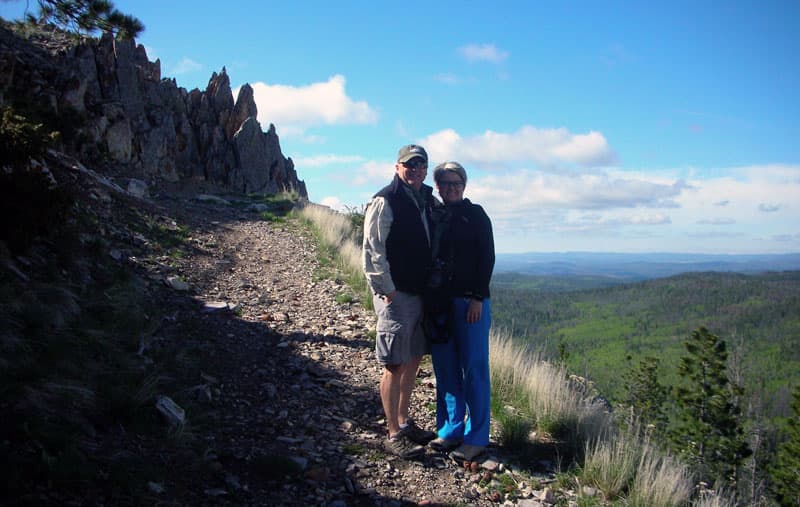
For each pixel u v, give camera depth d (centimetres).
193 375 455
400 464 362
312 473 328
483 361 378
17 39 1803
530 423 437
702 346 3500
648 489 341
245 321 652
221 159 2516
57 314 433
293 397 454
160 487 278
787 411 8138
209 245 1061
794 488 2791
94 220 823
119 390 363
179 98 2506
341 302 805
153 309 600
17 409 293
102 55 2048
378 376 528
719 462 2919
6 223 518
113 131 1844
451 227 366
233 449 343
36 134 642
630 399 3366
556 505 334
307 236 1388
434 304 361
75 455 273
